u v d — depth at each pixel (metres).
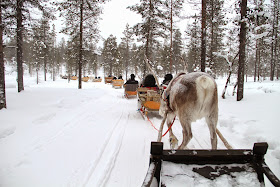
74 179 3.37
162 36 22.02
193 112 3.40
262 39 24.42
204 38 11.84
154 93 7.95
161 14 20.89
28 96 11.25
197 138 5.50
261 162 2.33
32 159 3.98
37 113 7.42
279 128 5.00
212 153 2.39
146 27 21.17
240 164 2.41
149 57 22.67
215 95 3.45
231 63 11.64
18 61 13.58
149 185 1.75
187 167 2.39
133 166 3.92
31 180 3.27
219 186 2.20
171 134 4.49
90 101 12.20
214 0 17.23
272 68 32.50
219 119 6.89
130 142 5.25
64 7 17.25
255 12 10.23
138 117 8.42
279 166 3.56
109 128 6.47
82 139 5.27
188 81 3.52
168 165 2.39
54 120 6.94
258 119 6.07
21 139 4.98
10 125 5.65
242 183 2.22
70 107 9.53
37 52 36.16
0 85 7.38
